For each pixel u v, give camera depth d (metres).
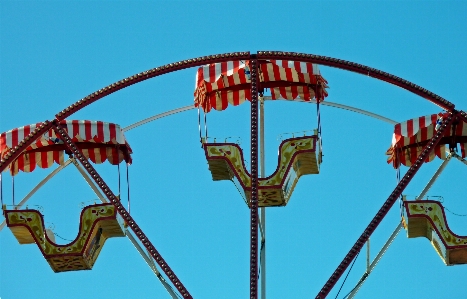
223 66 42.03
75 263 40.25
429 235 40.41
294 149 40.88
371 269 40.47
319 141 41.88
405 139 44.06
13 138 41.78
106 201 41.75
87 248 40.00
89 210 40.19
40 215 40.38
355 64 39.75
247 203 41.41
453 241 39.31
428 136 43.53
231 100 44.28
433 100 39.59
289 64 41.50
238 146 41.00
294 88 44.22
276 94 44.44
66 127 41.44
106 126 41.97
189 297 36.72
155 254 37.59
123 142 42.47
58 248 39.94
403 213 40.16
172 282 37.03
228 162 40.81
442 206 39.75
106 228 40.69
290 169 40.69
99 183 38.91
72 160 42.78
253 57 40.19
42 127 39.72
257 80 39.97
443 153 43.94
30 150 43.75
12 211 40.31
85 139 41.62
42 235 40.12
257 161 38.91
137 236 37.94
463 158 41.94
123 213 38.59
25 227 40.25
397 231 40.50
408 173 38.19
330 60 39.91
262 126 44.03
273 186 40.25
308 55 40.09
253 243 37.25
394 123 44.12
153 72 39.91
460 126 43.00
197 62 40.06
